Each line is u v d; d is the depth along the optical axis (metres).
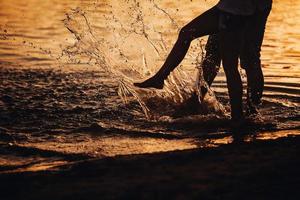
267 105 7.75
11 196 4.05
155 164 4.80
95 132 6.65
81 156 5.66
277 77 9.52
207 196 3.86
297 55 11.75
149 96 7.91
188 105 7.50
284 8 19.69
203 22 6.80
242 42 6.87
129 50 10.13
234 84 6.68
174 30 13.37
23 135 6.51
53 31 14.34
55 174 4.70
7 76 9.48
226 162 4.76
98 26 14.37
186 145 5.98
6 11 18.20
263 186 4.07
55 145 6.12
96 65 10.64
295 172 4.40
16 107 7.60
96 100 8.05
